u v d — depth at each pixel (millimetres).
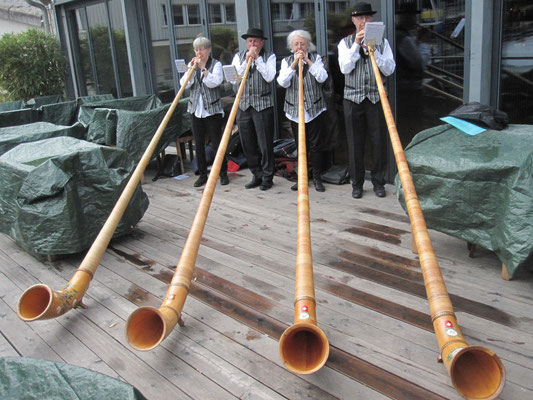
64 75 8516
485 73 3617
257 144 4766
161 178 5465
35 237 3219
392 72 4004
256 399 1963
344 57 3938
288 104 4395
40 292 2430
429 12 3875
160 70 6746
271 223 3811
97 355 2299
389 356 2158
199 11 5875
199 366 2178
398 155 2729
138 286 2945
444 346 1722
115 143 5484
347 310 2533
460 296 2588
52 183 3107
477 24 3537
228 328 2447
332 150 4867
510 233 2410
